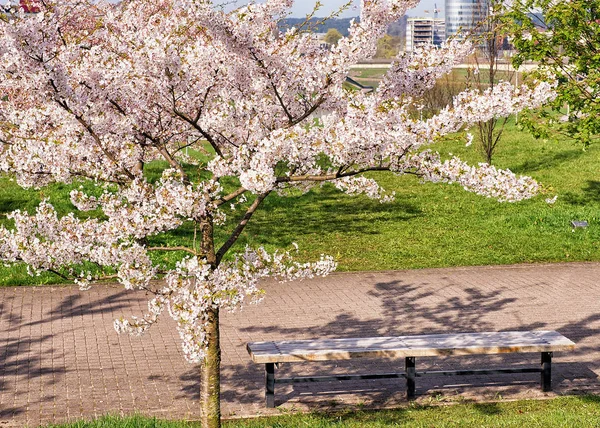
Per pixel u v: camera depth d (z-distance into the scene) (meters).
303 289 14.48
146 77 7.88
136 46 7.87
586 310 13.20
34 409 8.98
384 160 7.68
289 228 18.69
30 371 10.23
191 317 7.26
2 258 7.59
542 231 18.45
